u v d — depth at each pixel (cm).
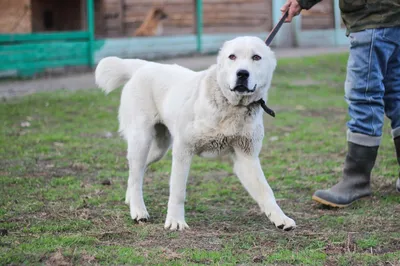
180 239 436
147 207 524
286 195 559
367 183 531
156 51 1638
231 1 1894
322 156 709
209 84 450
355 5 507
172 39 1675
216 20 1914
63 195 548
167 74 504
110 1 1836
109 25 1841
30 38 1359
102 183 594
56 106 1007
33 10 1537
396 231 453
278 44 1892
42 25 1570
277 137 809
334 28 2000
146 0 1842
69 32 1440
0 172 627
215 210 516
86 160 686
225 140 455
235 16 1900
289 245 425
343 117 949
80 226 462
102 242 428
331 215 498
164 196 557
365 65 510
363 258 394
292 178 616
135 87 516
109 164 673
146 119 507
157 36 1650
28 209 503
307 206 527
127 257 392
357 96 520
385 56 510
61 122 906
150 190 577
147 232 449
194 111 450
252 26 1891
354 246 418
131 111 513
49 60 1403
